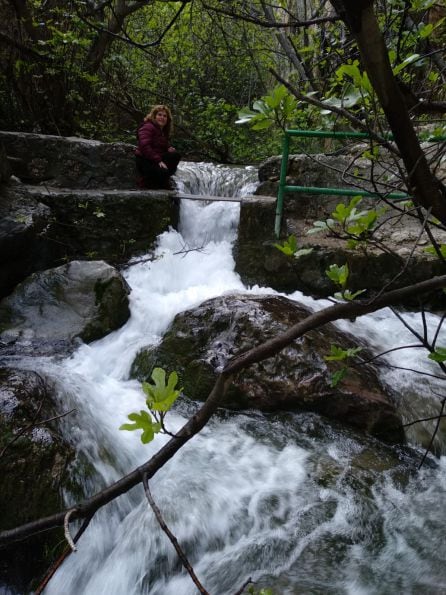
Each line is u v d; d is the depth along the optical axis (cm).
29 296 489
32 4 835
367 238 145
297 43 725
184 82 1237
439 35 226
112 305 488
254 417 379
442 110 149
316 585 253
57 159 688
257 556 272
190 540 281
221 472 324
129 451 340
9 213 523
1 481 280
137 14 1061
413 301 520
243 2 280
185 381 406
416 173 129
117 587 271
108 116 1045
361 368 400
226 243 620
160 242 621
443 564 262
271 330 408
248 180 803
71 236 598
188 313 445
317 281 541
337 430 363
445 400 182
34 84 873
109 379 428
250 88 1218
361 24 105
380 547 276
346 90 141
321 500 305
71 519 111
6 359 412
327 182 614
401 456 349
